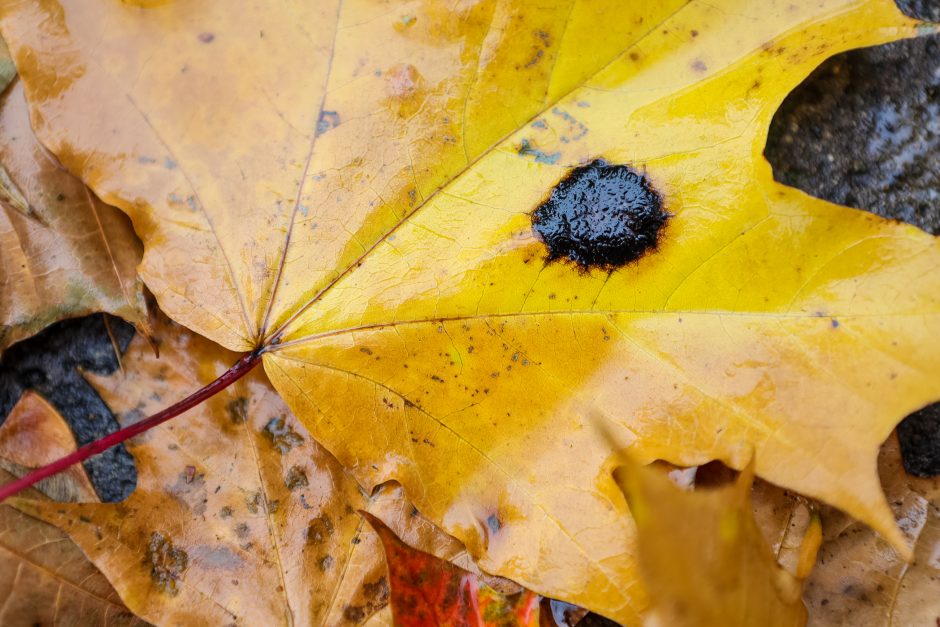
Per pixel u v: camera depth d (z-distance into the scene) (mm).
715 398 184
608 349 186
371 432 190
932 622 196
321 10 187
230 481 199
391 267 188
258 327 189
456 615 196
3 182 196
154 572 197
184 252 189
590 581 184
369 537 198
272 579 198
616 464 185
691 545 184
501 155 187
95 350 205
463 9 186
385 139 187
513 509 187
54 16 187
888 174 203
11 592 197
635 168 186
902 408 181
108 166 188
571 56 186
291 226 188
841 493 183
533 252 187
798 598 189
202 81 187
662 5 185
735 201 184
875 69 203
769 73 184
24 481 188
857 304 181
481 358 188
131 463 206
